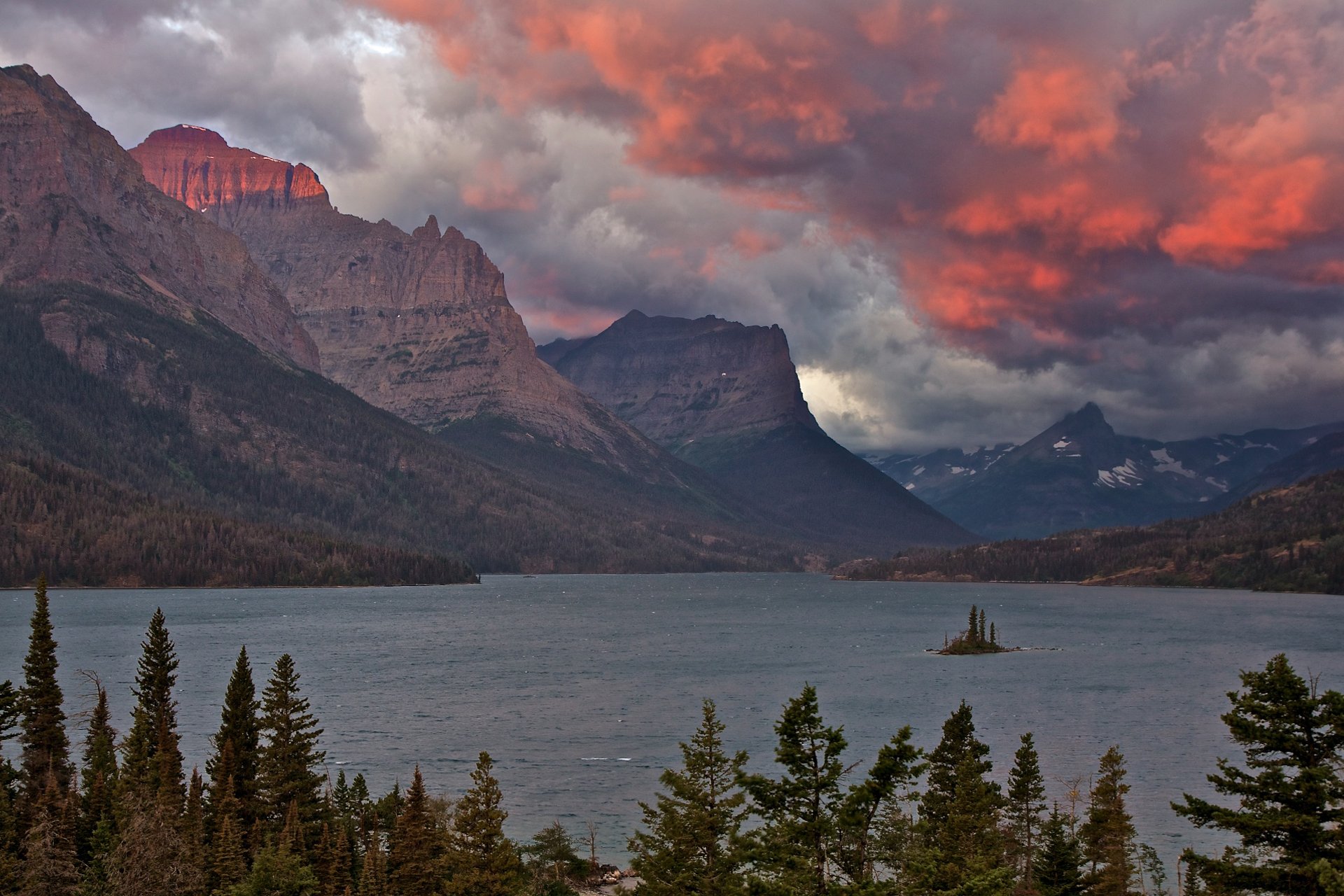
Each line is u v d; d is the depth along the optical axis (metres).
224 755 89.62
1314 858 51.06
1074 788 119.75
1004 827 95.88
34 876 74.06
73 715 121.62
